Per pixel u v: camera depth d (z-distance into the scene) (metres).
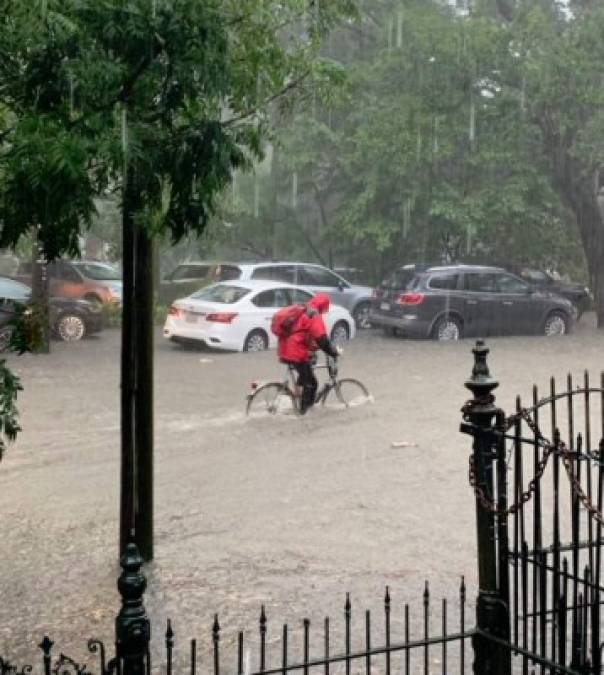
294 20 10.17
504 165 38.00
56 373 24.84
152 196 8.25
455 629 9.23
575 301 41.62
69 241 7.67
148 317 10.98
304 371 19.69
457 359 28.64
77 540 12.05
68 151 6.88
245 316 29.72
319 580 10.56
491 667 7.03
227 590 10.26
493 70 36.56
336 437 17.84
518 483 6.88
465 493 14.10
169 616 9.55
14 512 13.19
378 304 34.97
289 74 10.36
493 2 41.47
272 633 9.15
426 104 37.38
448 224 41.31
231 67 8.91
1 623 9.49
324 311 19.97
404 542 11.88
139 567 5.58
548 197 39.06
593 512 6.11
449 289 34.25
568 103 36.06
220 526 12.54
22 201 7.12
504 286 35.41
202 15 7.69
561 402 21.64
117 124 7.82
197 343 30.64
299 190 45.75
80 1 7.24
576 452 6.37
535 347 32.22
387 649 6.84
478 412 6.89
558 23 40.31
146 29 7.46
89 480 14.80
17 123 7.67
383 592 10.20
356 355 29.59
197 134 8.02
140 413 11.02
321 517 12.93
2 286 30.84
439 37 36.41
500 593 7.06
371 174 39.81
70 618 9.60
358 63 40.88
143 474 11.05
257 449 16.88
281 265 35.88
